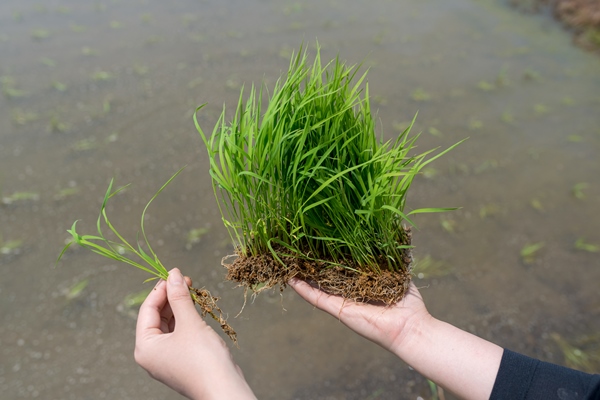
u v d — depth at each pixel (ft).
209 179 4.19
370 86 5.58
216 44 6.18
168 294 1.42
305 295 1.64
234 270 1.69
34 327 3.17
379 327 1.51
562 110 5.48
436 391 2.98
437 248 3.83
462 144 4.84
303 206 1.63
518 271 3.68
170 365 1.33
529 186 4.42
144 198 4.01
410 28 7.02
